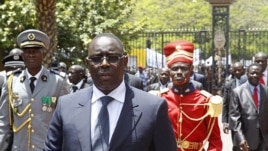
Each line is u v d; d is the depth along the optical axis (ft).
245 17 168.76
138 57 102.73
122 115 12.28
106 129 12.23
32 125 20.86
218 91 82.84
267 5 174.50
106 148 12.07
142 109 12.38
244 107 28.35
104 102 12.42
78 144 12.19
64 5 67.10
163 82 41.39
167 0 169.99
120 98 12.49
